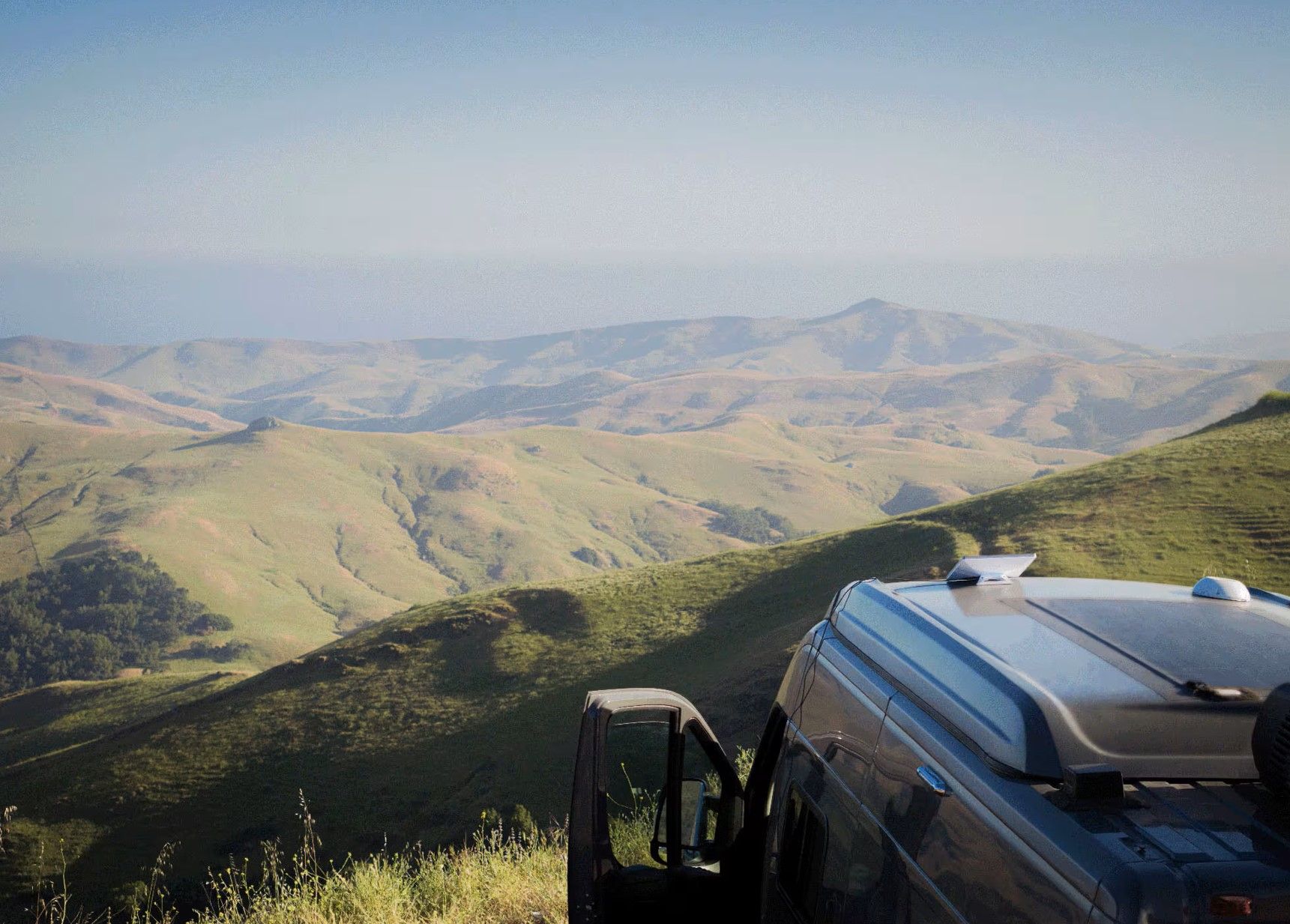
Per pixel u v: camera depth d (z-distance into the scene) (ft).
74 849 219.61
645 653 273.33
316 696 295.28
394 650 318.45
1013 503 274.16
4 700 506.89
